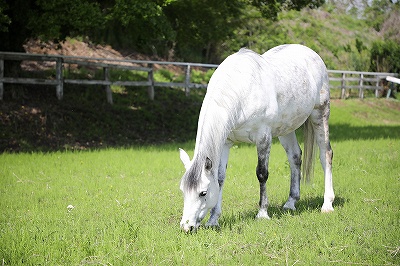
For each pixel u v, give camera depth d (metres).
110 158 11.66
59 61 16.34
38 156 11.79
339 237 5.48
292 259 4.92
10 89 15.98
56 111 15.73
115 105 17.62
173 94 20.62
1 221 6.61
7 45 16.11
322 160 7.36
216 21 18.61
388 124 23.11
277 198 7.84
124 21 13.95
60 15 13.60
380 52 30.00
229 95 5.71
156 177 9.67
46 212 7.00
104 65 17.41
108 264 4.84
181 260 4.91
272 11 17.81
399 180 8.77
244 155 12.05
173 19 18.44
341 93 26.62
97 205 7.44
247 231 5.72
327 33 31.94
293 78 6.61
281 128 6.69
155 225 6.15
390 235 5.52
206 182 5.27
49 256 5.04
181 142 16.36
